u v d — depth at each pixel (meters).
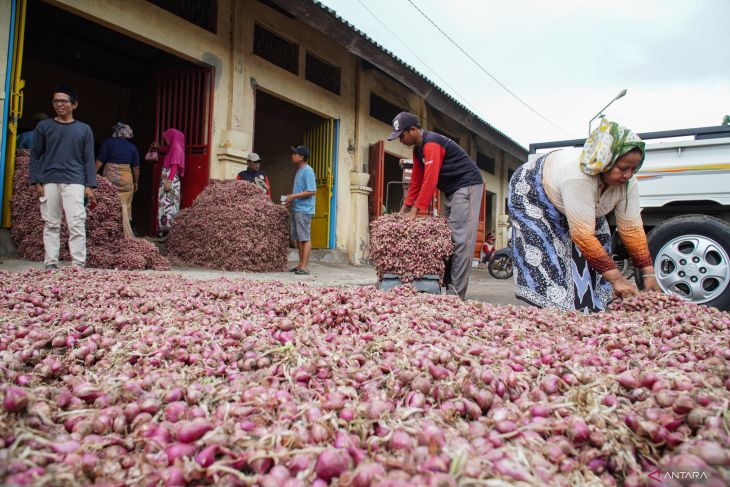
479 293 7.04
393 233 4.69
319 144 11.99
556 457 1.20
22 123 11.55
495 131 16.56
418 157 5.10
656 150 5.40
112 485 1.03
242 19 9.13
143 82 12.66
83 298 3.29
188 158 8.84
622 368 1.87
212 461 1.12
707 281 4.52
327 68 11.69
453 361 1.81
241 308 2.99
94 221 6.61
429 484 0.93
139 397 1.49
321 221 11.90
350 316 2.65
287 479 1.04
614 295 3.88
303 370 1.76
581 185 3.45
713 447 1.10
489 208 20.62
